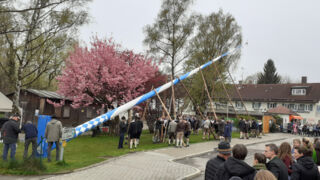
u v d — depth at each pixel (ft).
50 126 35.12
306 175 16.89
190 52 104.68
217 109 145.38
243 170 13.26
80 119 94.02
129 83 73.31
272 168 15.67
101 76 73.56
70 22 56.75
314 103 143.02
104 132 81.51
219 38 108.17
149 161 38.11
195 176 32.37
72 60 73.77
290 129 111.55
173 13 101.04
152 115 83.76
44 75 115.14
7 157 36.63
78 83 70.13
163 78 87.35
